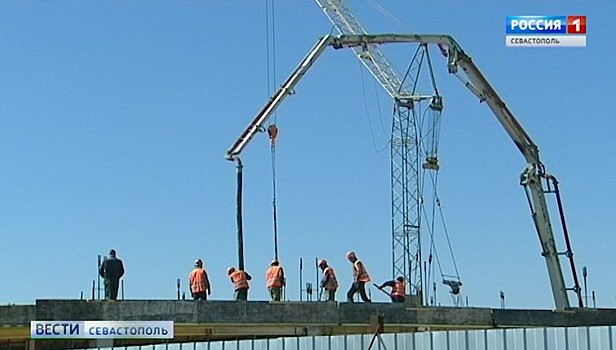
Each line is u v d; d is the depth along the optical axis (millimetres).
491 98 47250
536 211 47844
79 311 31859
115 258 32562
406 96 68312
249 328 33438
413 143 67750
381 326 21000
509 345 18797
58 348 33375
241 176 44531
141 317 32125
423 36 47562
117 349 26859
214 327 33250
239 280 34438
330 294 34906
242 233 43000
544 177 48031
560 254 47562
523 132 47844
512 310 34688
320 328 33531
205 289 33188
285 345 22562
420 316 33594
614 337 17531
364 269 34969
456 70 47438
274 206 44750
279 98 47812
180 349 24781
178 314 32250
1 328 31672
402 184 66562
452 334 19594
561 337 18141
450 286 47469
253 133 47000
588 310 36031
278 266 34656
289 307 33031
